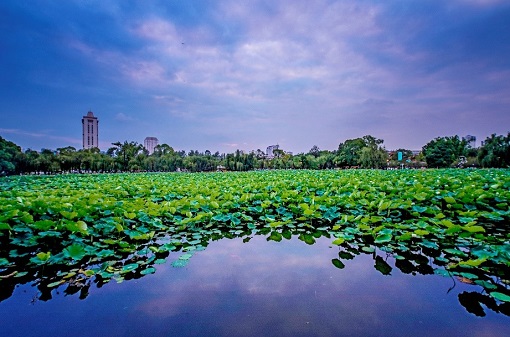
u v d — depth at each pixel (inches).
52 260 150.9
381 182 466.6
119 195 373.7
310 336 99.7
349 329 103.8
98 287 138.0
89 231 187.9
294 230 238.8
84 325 107.8
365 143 2320.4
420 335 100.4
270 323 107.7
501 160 1544.0
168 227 242.2
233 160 2380.7
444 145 1936.5
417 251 182.9
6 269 157.2
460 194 278.5
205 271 155.4
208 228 241.3
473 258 163.5
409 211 248.5
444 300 124.0
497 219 215.5
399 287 136.0
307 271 154.8
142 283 141.6
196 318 111.5
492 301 123.3
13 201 240.8
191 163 2303.2
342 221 226.7
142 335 101.4
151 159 2279.8
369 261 168.2
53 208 219.9
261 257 175.8
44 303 123.7
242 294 130.3
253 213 286.2
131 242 202.1
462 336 99.9
